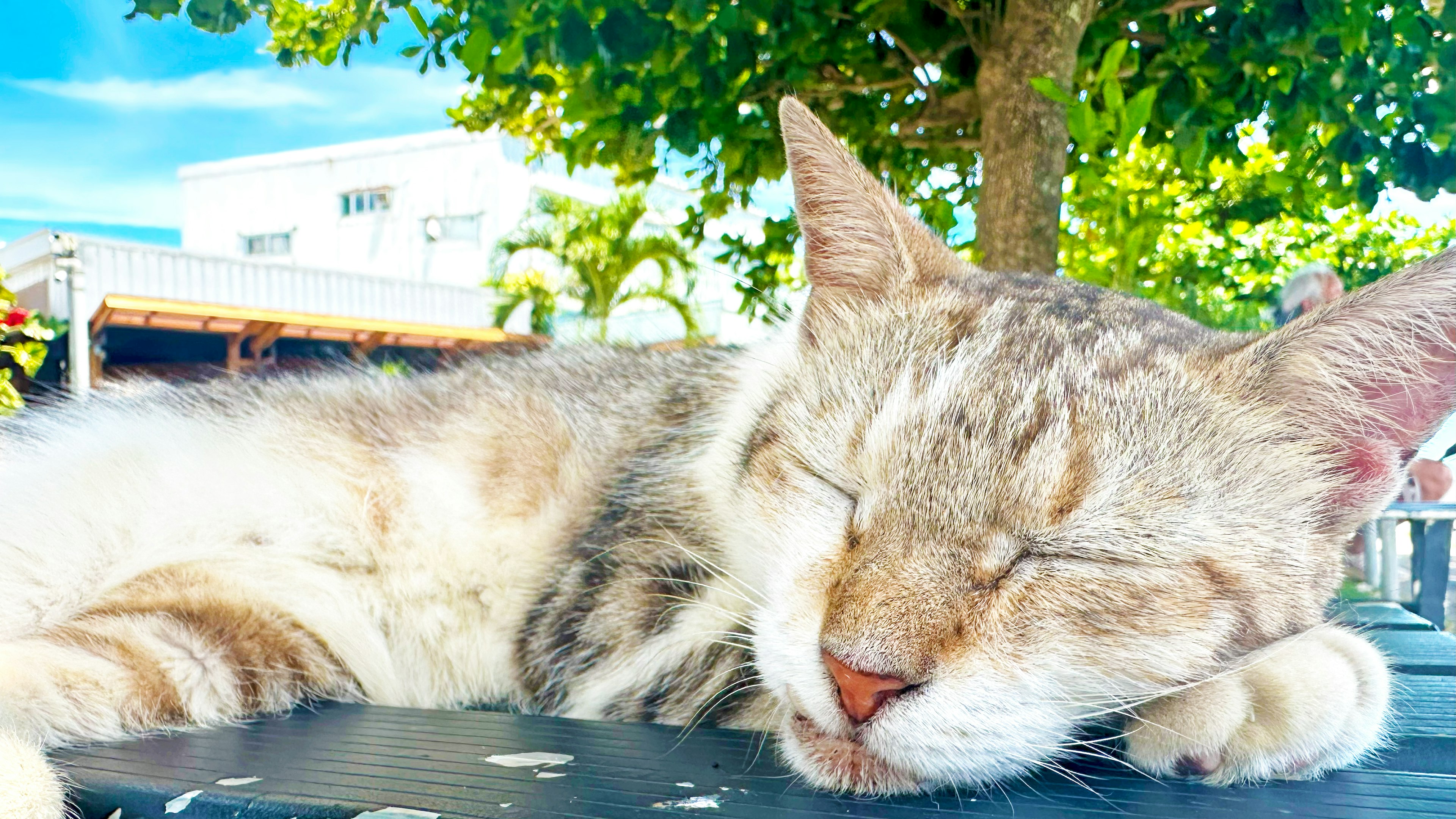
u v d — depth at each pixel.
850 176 0.28
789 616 0.23
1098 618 0.22
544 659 0.29
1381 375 0.23
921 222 0.33
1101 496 0.22
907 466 0.23
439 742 0.24
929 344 0.26
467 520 0.32
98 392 0.37
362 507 0.32
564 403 0.34
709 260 1.52
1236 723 0.21
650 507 0.29
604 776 0.22
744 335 0.46
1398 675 0.29
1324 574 0.24
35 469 0.33
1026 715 0.22
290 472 0.32
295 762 0.23
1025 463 0.22
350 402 0.35
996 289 0.28
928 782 0.22
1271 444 0.24
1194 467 0.23
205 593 0.28
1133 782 0.22
